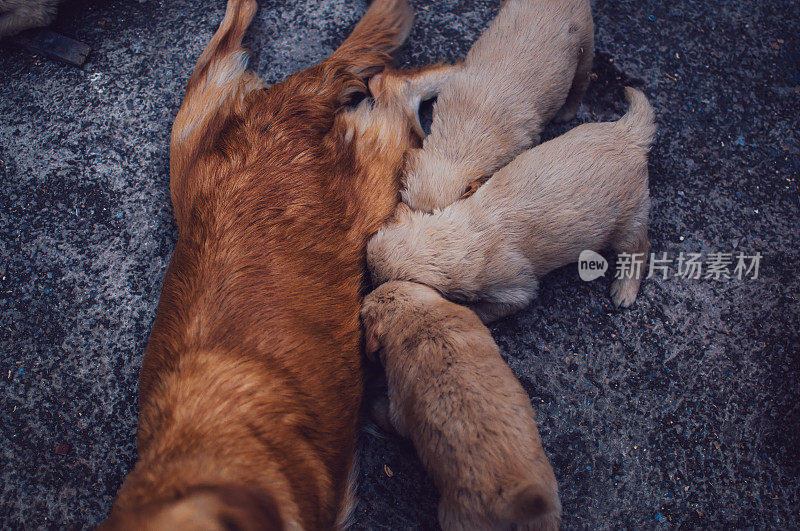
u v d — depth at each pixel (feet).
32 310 3.73
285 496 2.88
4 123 3.99
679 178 3.91
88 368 3.65
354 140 3.52
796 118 4.02
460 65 3.91
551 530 3.20
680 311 3.74
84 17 4.12
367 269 3.52
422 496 3.49
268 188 3.22
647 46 4.10
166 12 4.13
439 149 3.65
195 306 3.06
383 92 3.75
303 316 3.13
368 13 3.90
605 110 4.02
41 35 4.06
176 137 3.58
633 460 3.55
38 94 4.03
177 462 2.82
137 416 3.59
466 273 3.51
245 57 3.76
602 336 3.70
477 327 3.36
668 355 3.68
